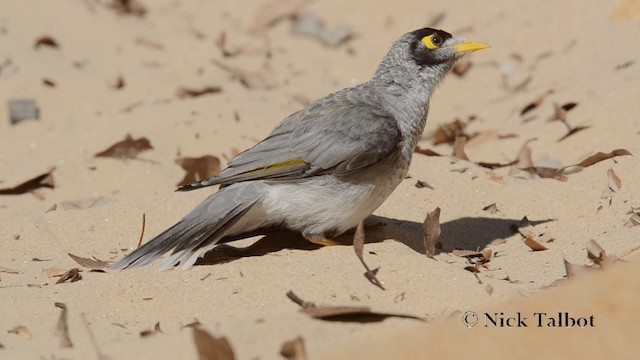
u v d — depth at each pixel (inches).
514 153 569.0
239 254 435.5
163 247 412.5
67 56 724.0
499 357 331.3
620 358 327.3
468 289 385.7
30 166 583.2
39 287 411.2
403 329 353.4
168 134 613.3
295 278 393.4
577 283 378.3
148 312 383.9
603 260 411.5
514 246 457.7
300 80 740.7
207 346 329.4
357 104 438.6
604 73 622.5
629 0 689.6
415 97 449.1
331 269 401.1
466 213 488.1
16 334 366.3
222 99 665.0
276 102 677.9
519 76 689.6
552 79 658.8
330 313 357.7
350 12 853.8
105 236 478.0
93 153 588.7
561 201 489.7
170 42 770.2
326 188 422.0
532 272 416.5
